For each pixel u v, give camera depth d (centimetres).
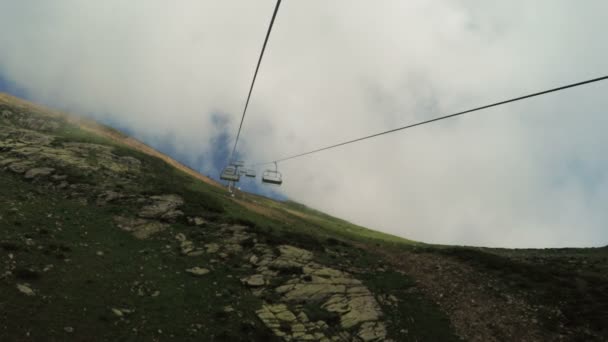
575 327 2798
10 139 6538
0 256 2466
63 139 7669
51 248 2892
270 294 3117
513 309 3164
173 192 5828
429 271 4309
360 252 5209
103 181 5519
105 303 2370
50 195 4416
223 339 2300
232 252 3997
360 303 3170
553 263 4828
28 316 1955
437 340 2727
